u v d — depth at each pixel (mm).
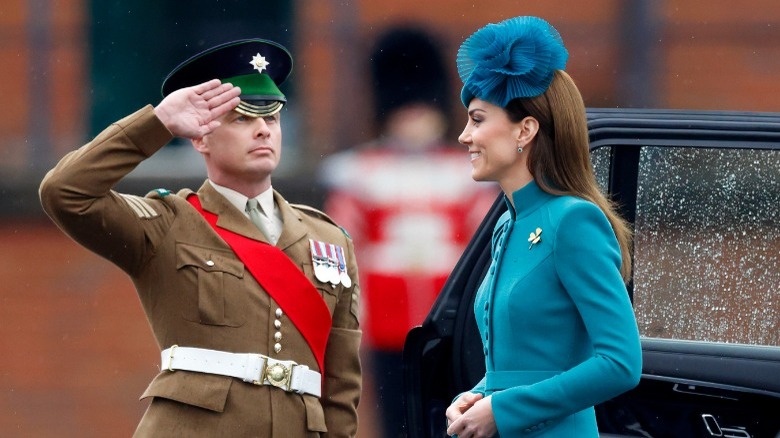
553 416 13070
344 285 15320
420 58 38438
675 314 16812
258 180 15102
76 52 42031
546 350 13320
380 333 26047
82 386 31219
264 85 15094
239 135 14875
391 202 27031
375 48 38656
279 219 15414
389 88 38438
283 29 39594
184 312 14562
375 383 25828
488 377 13711
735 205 16891
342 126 38688
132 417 29688
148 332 34438
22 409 29688
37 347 33281
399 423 25641
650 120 17016
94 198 14094
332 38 38750
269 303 14766
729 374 16656
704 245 16875
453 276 16922
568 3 39281
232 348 14555
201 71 15141
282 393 14648
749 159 16922
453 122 32281
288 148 38594
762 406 16688
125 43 41688
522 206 13719
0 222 40656
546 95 13578
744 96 40250
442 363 16938
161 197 14883
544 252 13344
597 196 13664
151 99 42094
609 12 39469
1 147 41844
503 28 13625
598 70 39656
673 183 16922
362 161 27500
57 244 39344
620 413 16812
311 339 14883
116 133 14141
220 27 40781
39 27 41969
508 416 13109
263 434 14500
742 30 40125
